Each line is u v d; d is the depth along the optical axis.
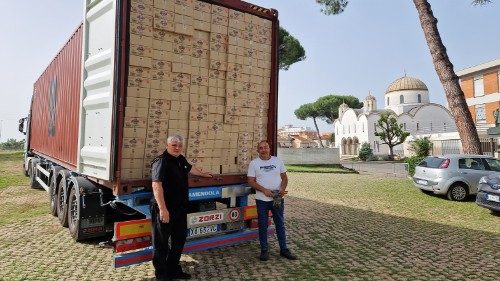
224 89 4.99
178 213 4.26
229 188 5.15
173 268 4.35
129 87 4.20
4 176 15.91
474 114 37.66
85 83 5.16
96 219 5.82
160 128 4.45
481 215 8.90
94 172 4.82
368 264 5.08
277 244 6.04
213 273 4.64
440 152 37.59
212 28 4.81
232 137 5.12
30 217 7.82
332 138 87.25
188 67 4.62
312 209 9.52
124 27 4.12
